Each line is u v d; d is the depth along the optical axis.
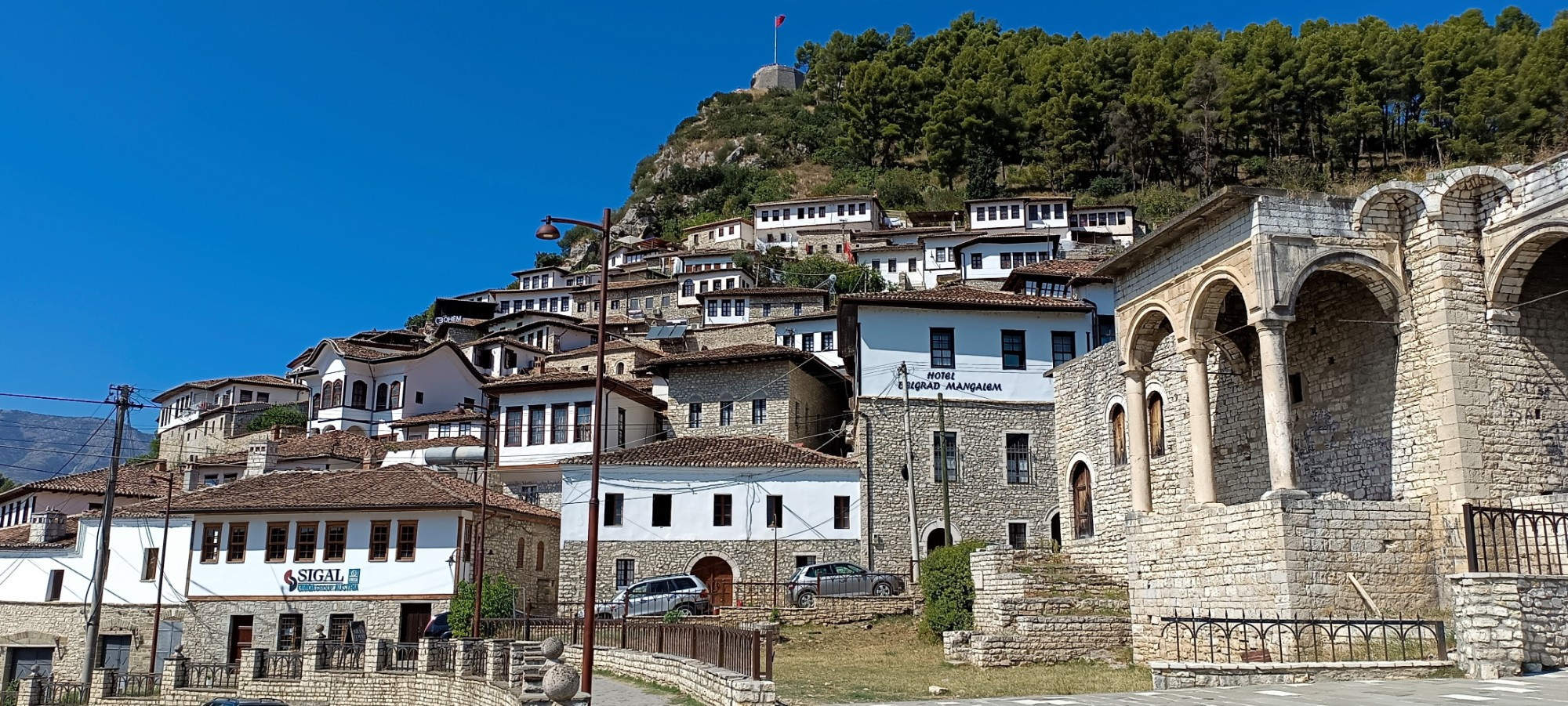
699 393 51.69
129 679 37.19
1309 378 25.03
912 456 40.75
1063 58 128.50
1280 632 17.84
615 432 51.31
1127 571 25.05
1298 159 96.75
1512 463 20.36
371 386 71.94
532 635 32.00
